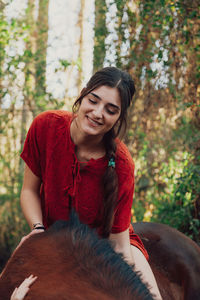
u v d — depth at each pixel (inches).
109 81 71.5
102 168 78.2
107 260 57.0
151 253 96.3
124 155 79.5
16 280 57.1
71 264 56.9
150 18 150.1
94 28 159.8
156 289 77.8
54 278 55.1
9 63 173.0
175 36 146.3
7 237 195.9
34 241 62.1
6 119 190.2
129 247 82.4
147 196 170.2
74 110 76.4
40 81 178.5
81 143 77.5
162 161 171.8
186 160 143.9
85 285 53.4
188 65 147.7
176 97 148.3
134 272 56.2
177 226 141.0
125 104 73.5
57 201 80.7
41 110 188.2
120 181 79.0
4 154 199.8
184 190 134.9
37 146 81.5
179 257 95.7
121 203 80.4
